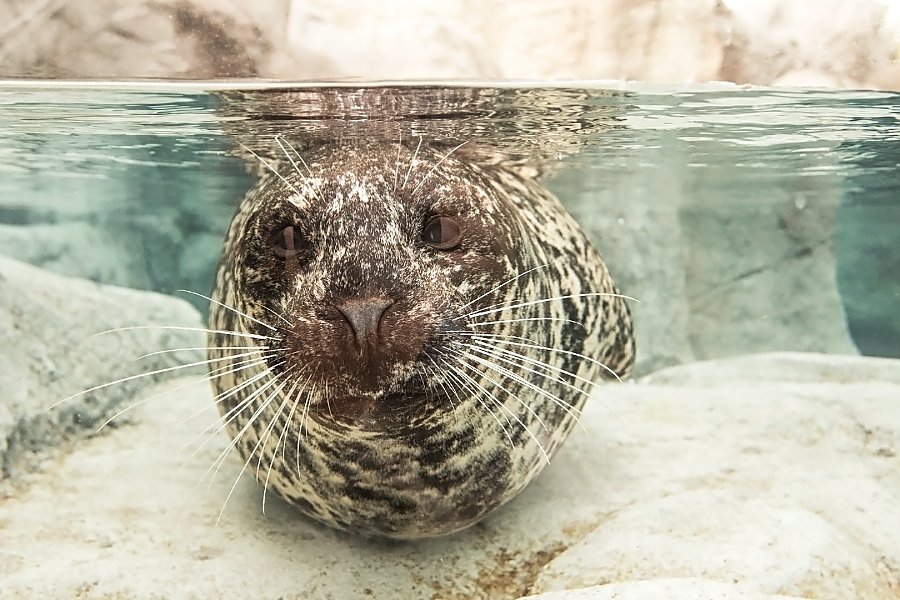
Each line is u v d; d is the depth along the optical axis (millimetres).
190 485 960
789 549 824
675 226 2148
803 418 1140
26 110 1106
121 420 1116
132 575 793
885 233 2816
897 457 1057
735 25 1131
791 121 1297
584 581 796
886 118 1285
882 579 817
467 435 780
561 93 1034
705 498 910
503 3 1143
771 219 2252
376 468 784
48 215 2402
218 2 1025
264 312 761
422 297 710
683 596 740
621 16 1135
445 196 757
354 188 747
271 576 801
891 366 1488
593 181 1882
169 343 1267
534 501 927
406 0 1104
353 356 675
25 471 997
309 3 1072
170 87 986
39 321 1122
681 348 2100
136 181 1891
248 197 945
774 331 2199
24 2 998
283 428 793
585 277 943
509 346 789
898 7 1136
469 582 812
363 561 830
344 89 965
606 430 1109
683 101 1131
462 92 987
